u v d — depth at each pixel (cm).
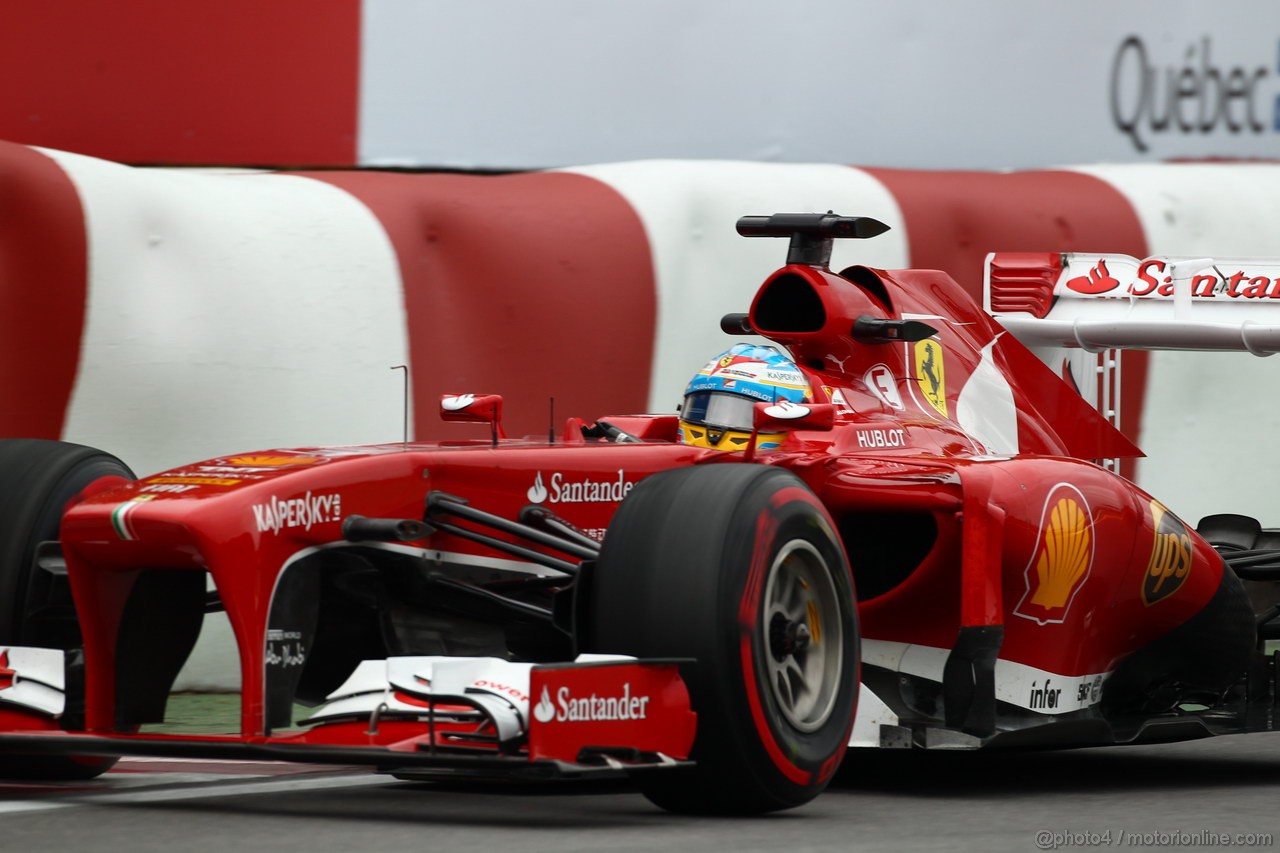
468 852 1234
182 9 2484
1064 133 3173
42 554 1579
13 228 2191
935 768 1977
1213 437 3191
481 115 2684
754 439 1644
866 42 2984
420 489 1526
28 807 1486
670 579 1419
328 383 2406
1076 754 2161
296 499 1420
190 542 1370
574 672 1319
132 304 2272
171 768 1842
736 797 1443
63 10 2416
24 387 2195
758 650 1429
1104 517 1852
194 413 2317
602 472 1662
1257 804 1659
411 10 2627
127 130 2456
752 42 2892
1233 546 2255
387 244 2462
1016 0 3116
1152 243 3102
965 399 2019
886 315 1970
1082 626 1873
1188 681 2039
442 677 1350
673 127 2839
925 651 1797
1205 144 3319
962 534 1691
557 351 2592
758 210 2759
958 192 2944
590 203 2645
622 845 1274
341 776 1788
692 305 2712
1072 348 2362
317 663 1614
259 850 1241
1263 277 2181
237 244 2352
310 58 2562
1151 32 3247
